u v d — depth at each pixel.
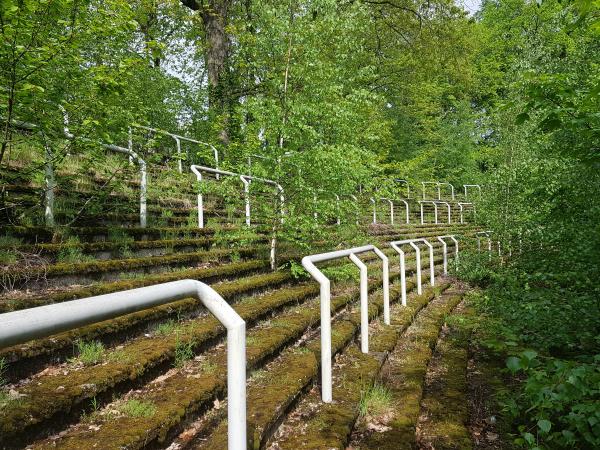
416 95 23.44
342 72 6.28
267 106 6.02
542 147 6.95
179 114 12.27
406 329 5.59
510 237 9.52
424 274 9.63
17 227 3.92
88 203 4.82
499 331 5.52
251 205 6.59
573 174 5.68
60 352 2.75
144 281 3.89
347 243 7.03
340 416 3.04
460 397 3.84
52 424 2.17
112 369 2.66
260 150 6.00
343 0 6.50
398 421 3.18
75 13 3.57
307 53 5.94
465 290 9.02
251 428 2.53
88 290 3.38
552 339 4.75
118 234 5.02
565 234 6.12
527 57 9.43
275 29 5.87
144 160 5.28
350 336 4.56
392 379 3.99
